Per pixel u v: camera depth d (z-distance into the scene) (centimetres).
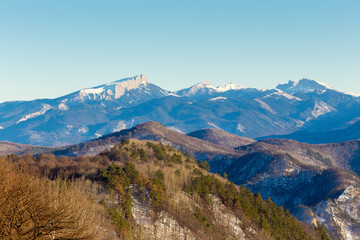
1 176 3064
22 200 3064
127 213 10962
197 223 13025
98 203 9950
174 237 11644
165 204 12731
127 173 13000
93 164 14125
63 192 3519
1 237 2920
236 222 15162
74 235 3222
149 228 11206
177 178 15212
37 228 3048
